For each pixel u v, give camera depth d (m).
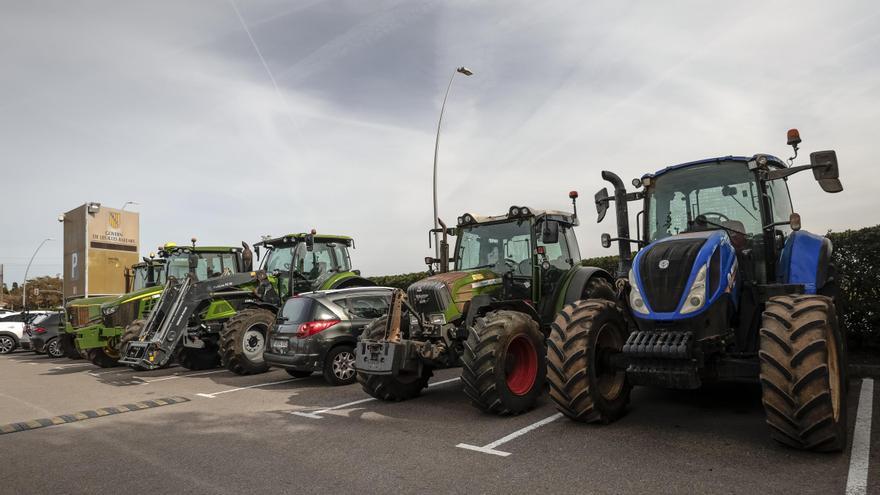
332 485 3.73
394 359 5.99
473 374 5.36
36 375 11.01
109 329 11.68
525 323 5.71
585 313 4.89
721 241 4.60
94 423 6.05
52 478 4.16
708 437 4.35
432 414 5.82
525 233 7.05
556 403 4.87
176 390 8.23
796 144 4.72
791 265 4.82
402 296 6.28
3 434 5.66
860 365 6.74
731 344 4.60
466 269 7.50
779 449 3.95
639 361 4.43
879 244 7.19
